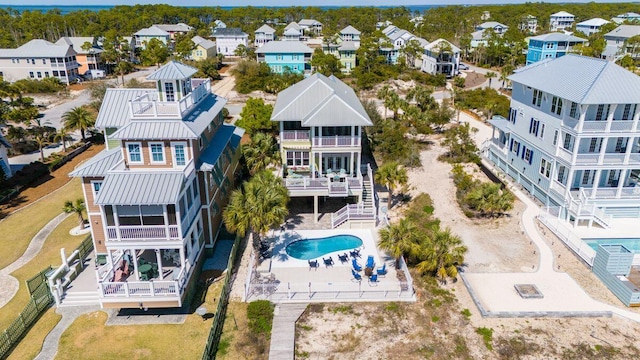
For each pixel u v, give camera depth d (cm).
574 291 2808
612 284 2797
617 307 2669
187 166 2720
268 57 10406
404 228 2864
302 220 3709
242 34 14112
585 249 3159
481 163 4931
